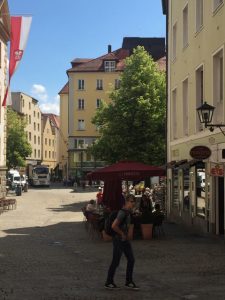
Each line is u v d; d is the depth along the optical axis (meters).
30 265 13.08
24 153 77.75
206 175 20.41
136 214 18.92
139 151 44.56
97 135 87.00
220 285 10.29
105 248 16.62
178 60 26.00
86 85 87.50
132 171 19.89
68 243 18.02
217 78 19.11
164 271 12.00
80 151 86.88
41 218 29.17
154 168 20.14
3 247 16.92
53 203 43.38
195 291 9.71
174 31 27.69
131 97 45.03
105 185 21.09
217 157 18.59
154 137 44.44
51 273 11.84
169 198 28.95
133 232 18.88
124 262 13.45
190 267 12.52
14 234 21.02
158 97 44.72
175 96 27.77
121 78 46.44
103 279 11.02
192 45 22.66
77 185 82.25
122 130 45.06
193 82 22.53
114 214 10.22
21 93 101.81
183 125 24.92
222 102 18.45
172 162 25.08
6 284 10.45
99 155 46.47
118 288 9.91
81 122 87.38
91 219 19.78
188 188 24.03
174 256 14.39
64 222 26.69
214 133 19.06
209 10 19.77
